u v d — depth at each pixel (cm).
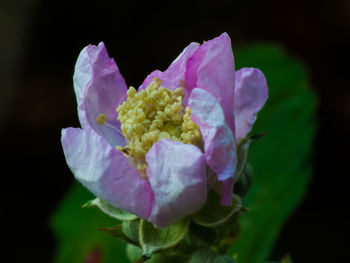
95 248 13
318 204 29
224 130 7
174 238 8
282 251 27
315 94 13
